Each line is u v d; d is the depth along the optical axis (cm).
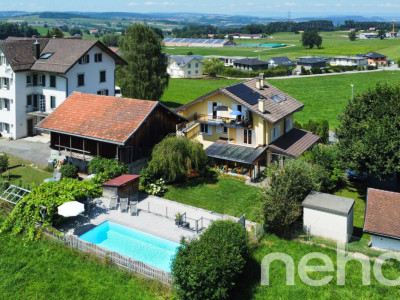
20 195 3497
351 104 3966
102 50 5900
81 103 4481
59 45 5775
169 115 4462
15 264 2653
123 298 2342
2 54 5406
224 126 4475
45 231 2972
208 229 2534
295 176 3127
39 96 5669
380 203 2884
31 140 5512
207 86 11056
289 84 11381
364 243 2755
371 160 3506
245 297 2356
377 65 14988
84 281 2492
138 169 4147
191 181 4038
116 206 3450
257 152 4178
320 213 2938
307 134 5062
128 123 4028
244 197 3691
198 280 2152
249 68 13838
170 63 13400
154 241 2925
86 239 2942
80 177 4169
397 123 3522
